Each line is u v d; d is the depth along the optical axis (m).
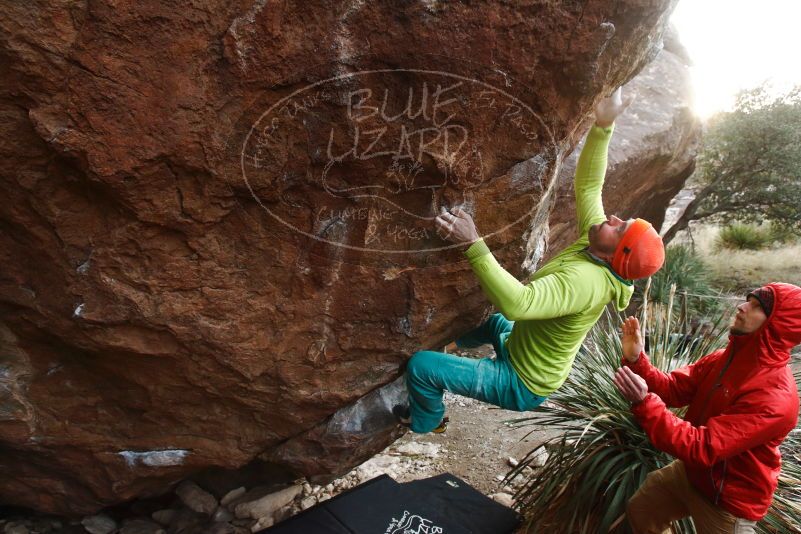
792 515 2.97
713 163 9.34
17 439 2.69
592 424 3.37
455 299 2.67
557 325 2.48
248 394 2.65
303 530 2.97
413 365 2.65
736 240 10.05
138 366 2.51
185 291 2.31
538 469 3.92
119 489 2.95
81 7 1.72
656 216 7.53
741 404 2.27
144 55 1.82
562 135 2.35
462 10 1.94
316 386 2.68
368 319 2.60
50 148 1.93
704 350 3.73
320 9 1.87
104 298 2.26
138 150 1.94
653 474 2.74
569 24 2.04
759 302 2.27
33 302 2.34
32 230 2.14
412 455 4.14
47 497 3.07
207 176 2.06
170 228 2.16
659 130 5.75
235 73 1.90
